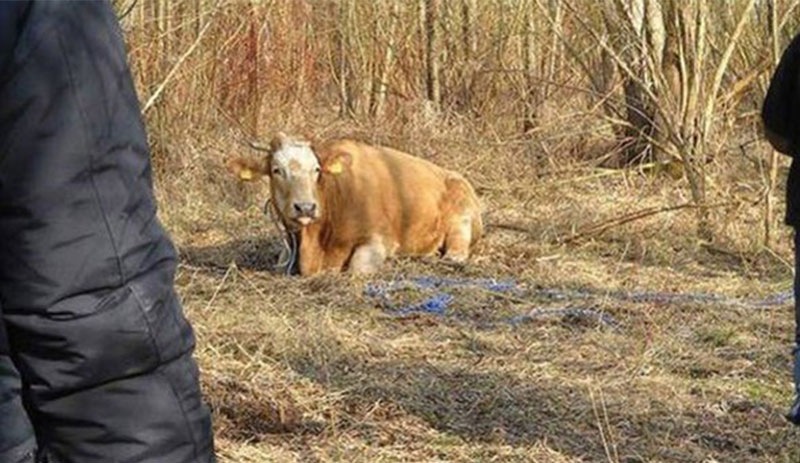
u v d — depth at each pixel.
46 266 2.29
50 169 2.28
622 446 5.93
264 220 12.08
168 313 2.41
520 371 7.04
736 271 10.02
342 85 18.81
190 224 11.92
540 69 17.02
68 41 2.30
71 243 2.30
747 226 11.04
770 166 11.87
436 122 16.75
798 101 4.91
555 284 9.43
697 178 11.35
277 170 9.70
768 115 4.98
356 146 10.23
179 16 15.09
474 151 15.23
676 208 11.03
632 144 13.82
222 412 6.18
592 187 13.38
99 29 2.35
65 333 2.31
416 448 5.86
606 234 11.12
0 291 2.32
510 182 13.64
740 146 12.29
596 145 14.58
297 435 6.00
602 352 7.42
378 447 5.86
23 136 2.28
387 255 10.13
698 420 6.29
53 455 2.42
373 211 10.03
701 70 11.98
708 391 6.71
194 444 2.48
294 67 17.72
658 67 12.02
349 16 18.84
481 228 10.86
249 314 8.16
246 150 14.81
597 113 13.65
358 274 9.70
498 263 10.30
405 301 8.76
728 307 8.55
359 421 6.18
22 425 2.40
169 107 14.34
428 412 6.31
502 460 5.74
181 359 2.45
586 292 9.14
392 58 18.66
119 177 2.35
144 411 2.40
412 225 10.30
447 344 7.63
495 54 17.67
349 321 8.16
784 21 12.38
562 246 10.87
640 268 10.04
